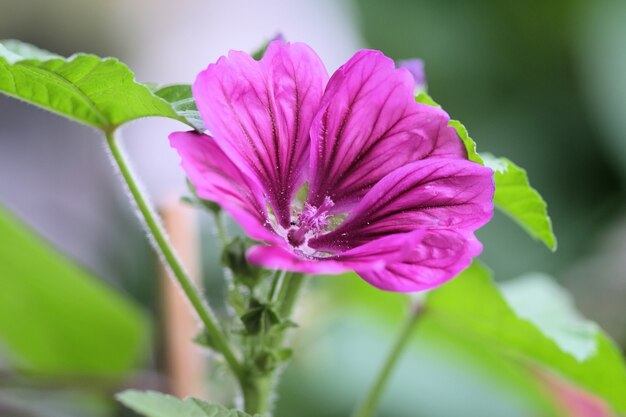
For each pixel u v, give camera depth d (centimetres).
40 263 45
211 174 32
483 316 41
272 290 35
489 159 36
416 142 34
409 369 54
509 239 65
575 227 66
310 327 49
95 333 47
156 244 36
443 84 69
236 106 33
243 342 36
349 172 34
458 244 32
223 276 56
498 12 69
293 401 52
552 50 68
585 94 67
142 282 57
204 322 36
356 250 32
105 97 35
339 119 34
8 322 47
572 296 62
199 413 32
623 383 41
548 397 48
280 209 34
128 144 69
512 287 45
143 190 36
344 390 53
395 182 33
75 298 46
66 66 34
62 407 46
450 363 50
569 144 68
